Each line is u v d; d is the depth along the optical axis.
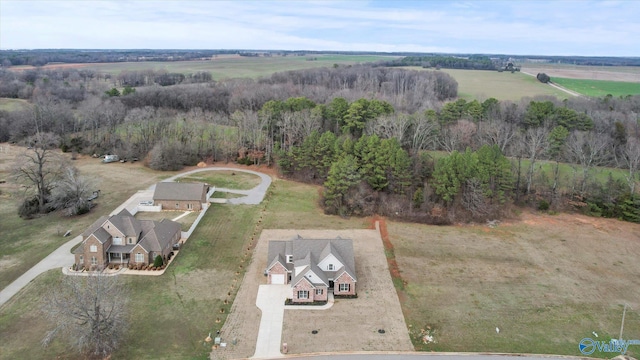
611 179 85.75
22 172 83.25
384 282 59.50
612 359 45.25
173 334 47.94
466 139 105.69
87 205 79.31
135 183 95.50
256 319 50.91
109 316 45.28
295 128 108.19
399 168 83.62
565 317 52.56
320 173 96.81
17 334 46.78
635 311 53.97
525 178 92.00
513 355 45.78
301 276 54.38
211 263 63.34
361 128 111.00
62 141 120.62
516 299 56.09
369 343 47.19
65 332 46.56
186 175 102.25
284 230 74.94
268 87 165.12
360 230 75.94
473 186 80.31
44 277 57.66
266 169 107.94
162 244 62.81
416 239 72.88
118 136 121.31
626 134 105.56
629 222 80.88
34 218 76.75
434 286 58.69
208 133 120.69
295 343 47.00
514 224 79.50
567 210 85.25
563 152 97.75
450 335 48.81
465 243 71.81
